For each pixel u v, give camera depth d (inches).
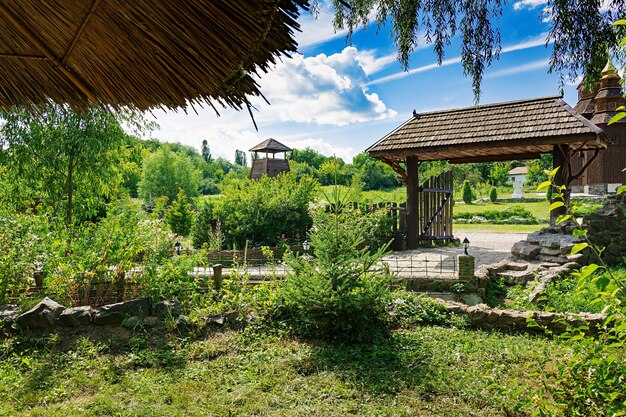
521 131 467.5
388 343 235.8
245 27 62.1
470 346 228.4
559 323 245.0
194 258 312.3
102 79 72.7
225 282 298.4
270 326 257.8
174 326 244.5
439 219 615.2
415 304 284.8
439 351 221.5
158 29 63.2
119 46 66.6
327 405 169.5
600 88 1311.5
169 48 65.5
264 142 1214.3
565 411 130.6
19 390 183.3
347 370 202.2
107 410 167.0
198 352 225.0
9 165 466.9
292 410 166.6
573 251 98.3
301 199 569.6
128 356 217.3
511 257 442.9
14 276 279.4
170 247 343.9
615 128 1309.1
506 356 212.1
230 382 192.9
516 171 2431.1
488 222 1018.1
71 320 240.4
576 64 157.8
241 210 557.6
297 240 541.3
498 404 165.3
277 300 269.1
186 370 204.8
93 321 243.8
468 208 1330.0
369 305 244.5
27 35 65.6
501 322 258.7
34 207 517.7
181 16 61.4
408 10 174.6
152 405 171.0
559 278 354.3
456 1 168.4
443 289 346.9
